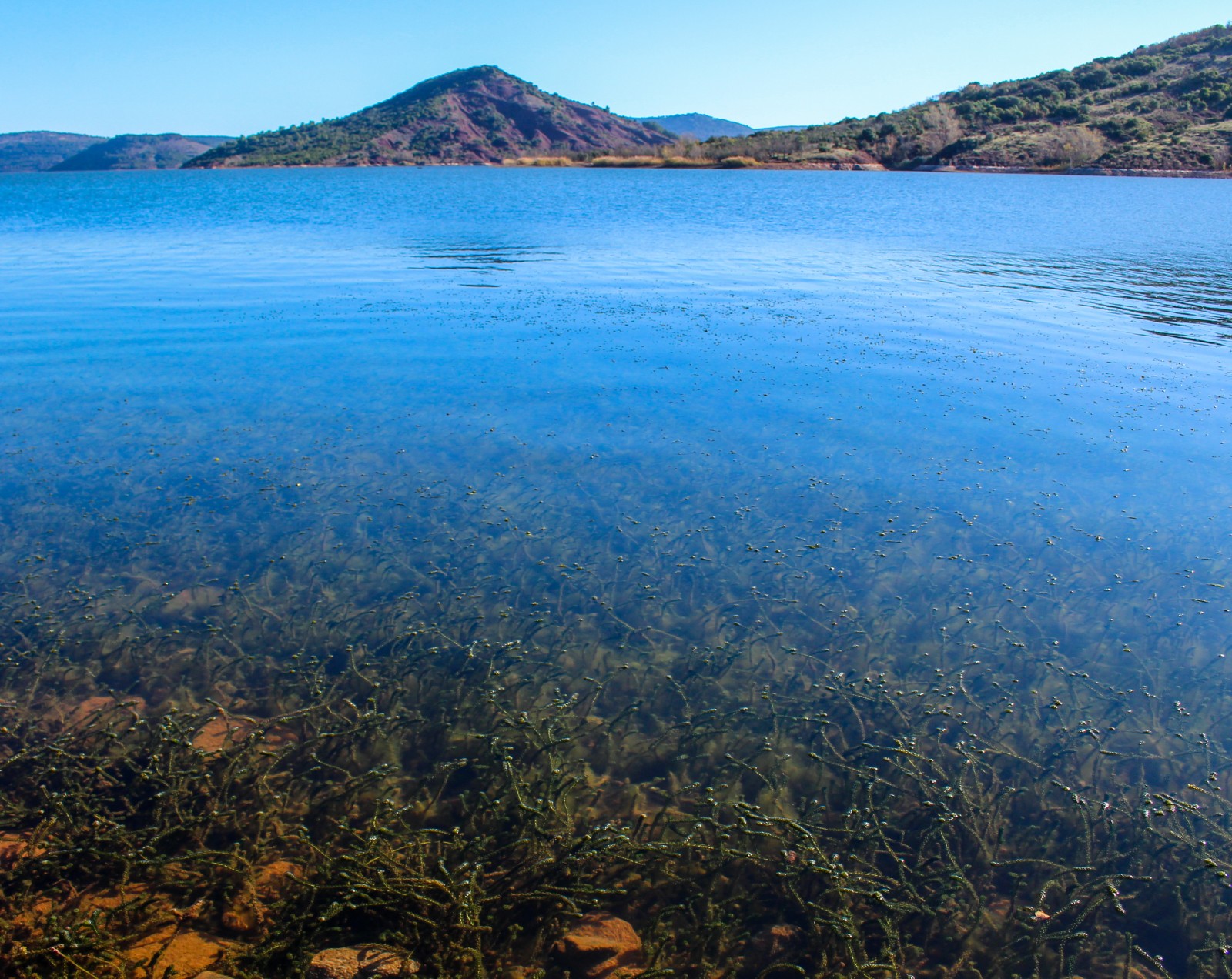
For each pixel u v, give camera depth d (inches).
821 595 203.8
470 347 416.8
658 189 1846.7
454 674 173.3
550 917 119.9
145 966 106.6
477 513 238.7
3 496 238.7
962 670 179.0
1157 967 118.3
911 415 323.6
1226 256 793.6
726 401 337.1
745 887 129.3
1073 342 444.1
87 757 145.7
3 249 783.7
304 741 152.6
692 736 159.9
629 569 213.5
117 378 351.9
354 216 1210.0
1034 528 234.5
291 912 116.6
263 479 256.1
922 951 120.3
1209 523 237.3
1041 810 145.2
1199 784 149.8
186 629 185.5
